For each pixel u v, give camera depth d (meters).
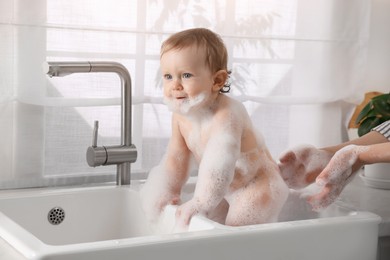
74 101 1.56
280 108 1.86
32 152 1.56
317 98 1.87
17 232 1.04
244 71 1.76
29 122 1.55
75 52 1.55
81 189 1.45
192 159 1.35
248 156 1.23
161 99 1.66
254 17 1.75
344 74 1.90
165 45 1.21
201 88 1.19
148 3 1.62
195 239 1.03
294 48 1.83
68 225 1.44
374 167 1.69
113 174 1.66
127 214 1.48
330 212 1.33
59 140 1.59
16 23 1.48
